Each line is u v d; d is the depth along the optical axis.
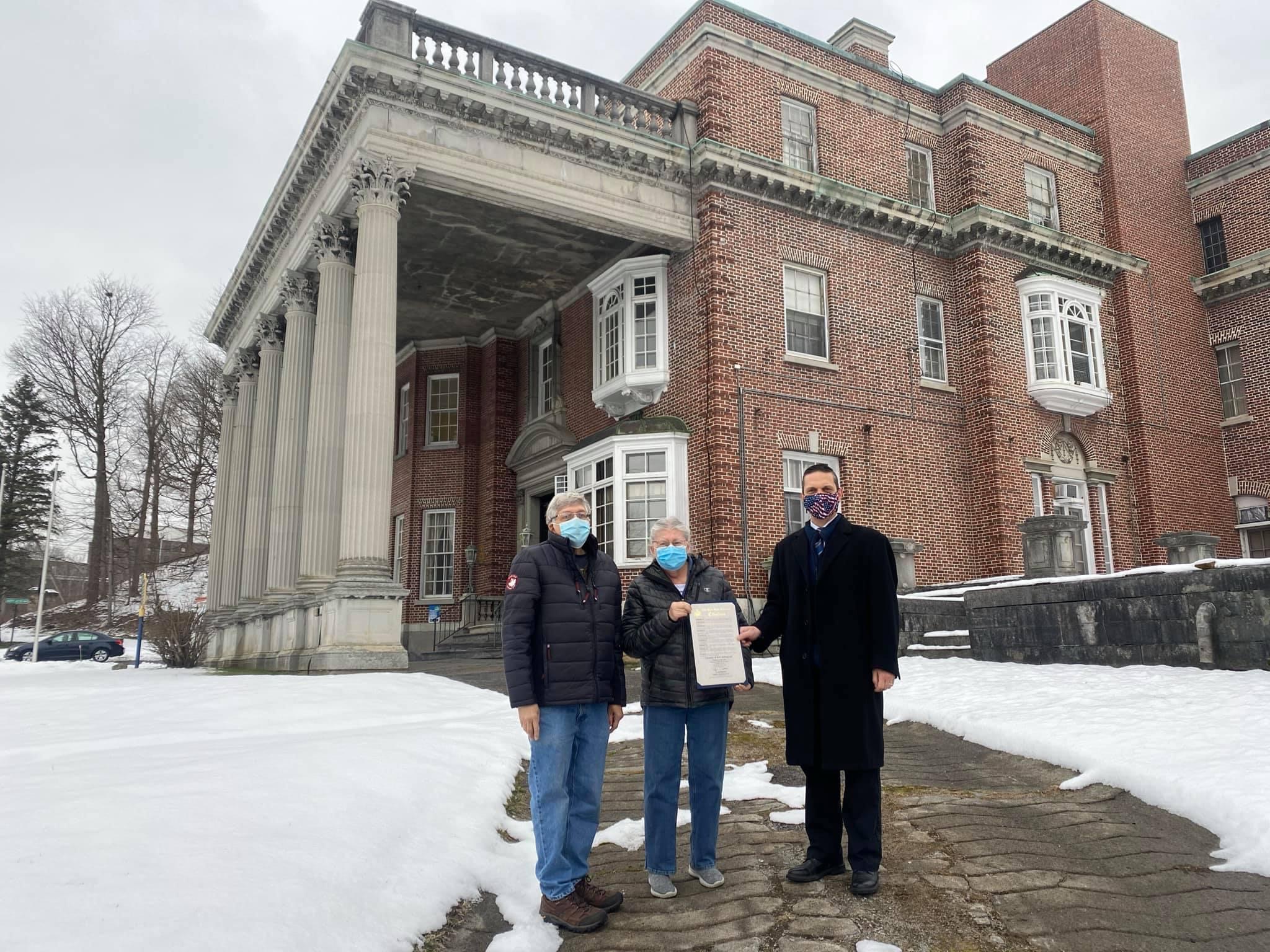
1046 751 6.82
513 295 22.23
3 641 45.69
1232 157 24.70
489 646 20.33
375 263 14.70
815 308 18.95
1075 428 21.25
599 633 4.41
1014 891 4.19
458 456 24.50
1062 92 25.17
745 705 9.99
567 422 21.53
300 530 18.25
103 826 4.02
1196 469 23.20
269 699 9.74
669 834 4.44
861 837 4.25
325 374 16.25
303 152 17.02
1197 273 24.88
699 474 17.03
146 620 36.50
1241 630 9.64
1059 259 21.86
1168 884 4.27
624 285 18.98
